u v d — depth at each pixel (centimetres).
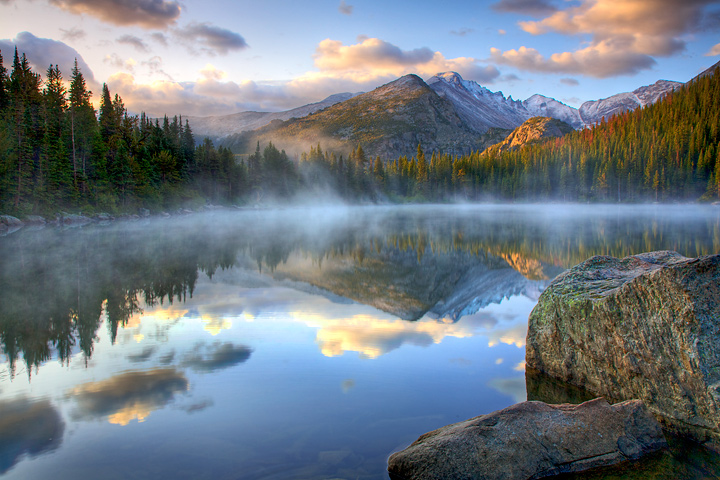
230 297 1347
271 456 473
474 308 1243
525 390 660
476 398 630
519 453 441
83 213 5597
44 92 6694
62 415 566
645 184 10400
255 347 857
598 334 626
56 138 5416
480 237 3588
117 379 693
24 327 993
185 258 2227
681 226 4547
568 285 721
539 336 741
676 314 520
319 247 2853
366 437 516
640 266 746
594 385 639
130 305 1223
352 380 694
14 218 4478
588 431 473
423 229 4472
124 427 538
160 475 436
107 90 7319
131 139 7475
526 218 6519
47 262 2039
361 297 1383
